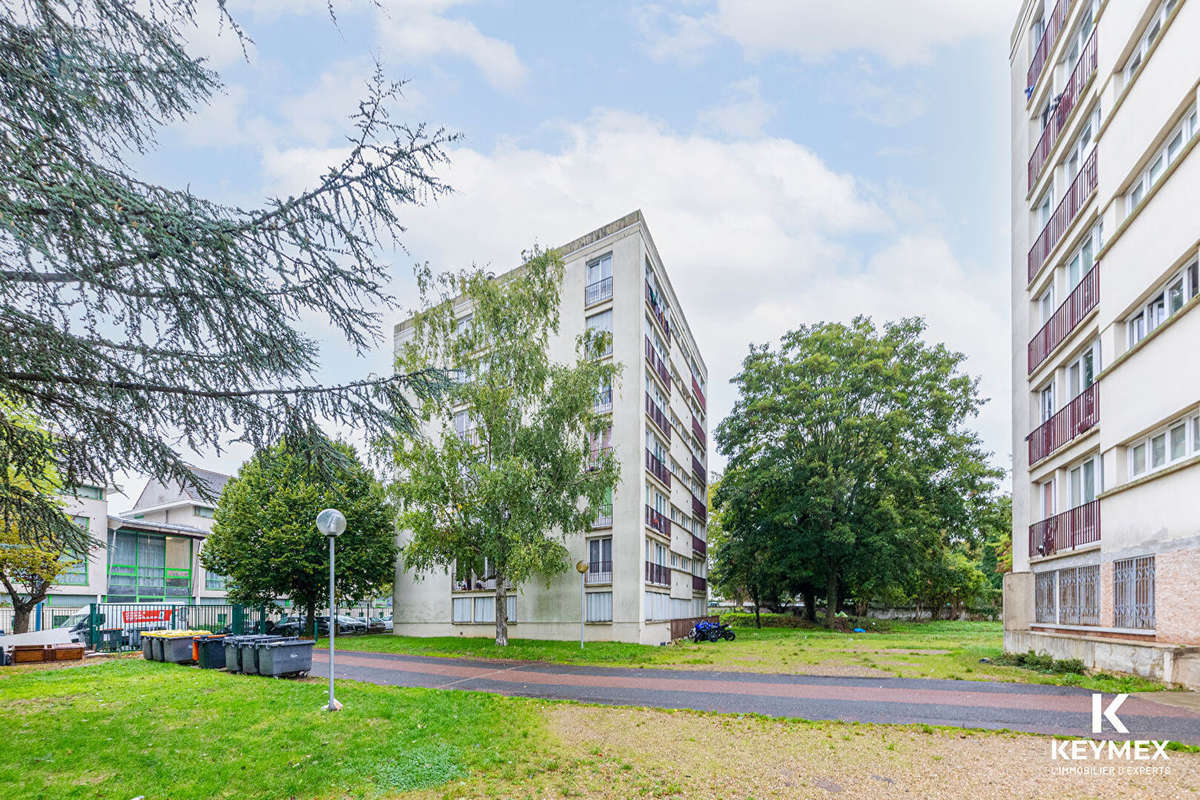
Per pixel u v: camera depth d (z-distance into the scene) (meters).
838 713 9.66
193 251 5.90
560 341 29.75
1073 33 17.88
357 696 10.83
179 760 7.12
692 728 8.73
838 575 39.94
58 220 5.20
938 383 37.25
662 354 32.62
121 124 6.60
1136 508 13.09
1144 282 13.26
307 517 30.97
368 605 46.44
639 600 25.17
